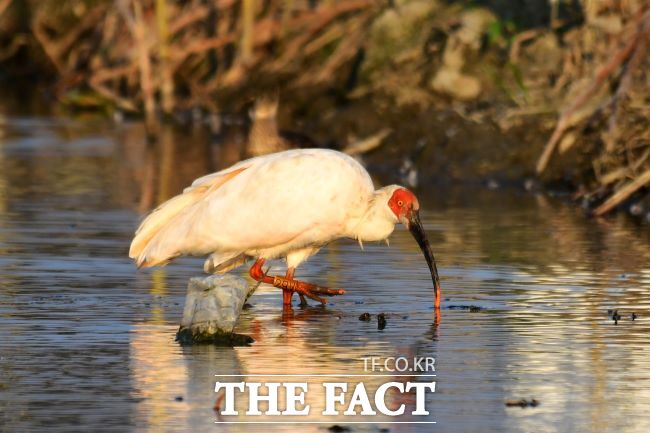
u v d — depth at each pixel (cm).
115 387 912
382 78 2630
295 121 2862
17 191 2025
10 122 3219
